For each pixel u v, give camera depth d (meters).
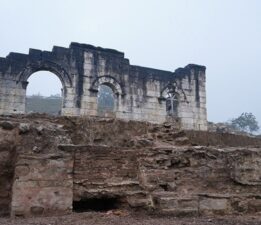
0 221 9.73
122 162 13.02
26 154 11.04
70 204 11.16
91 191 11.80
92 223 9.42
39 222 9.49
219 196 12.45
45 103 70.12
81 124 15.48
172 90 28.80
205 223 9.98
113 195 11.98
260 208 13.20
